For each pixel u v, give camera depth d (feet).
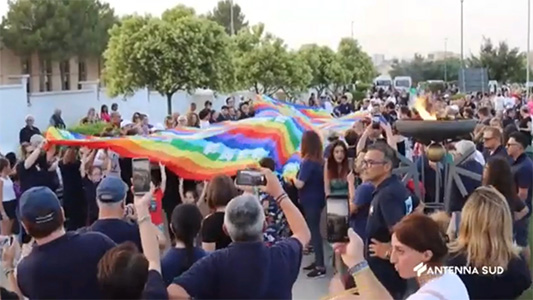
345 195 13.52
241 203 13.29
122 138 32.27
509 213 14.21
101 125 67.31
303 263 30.07
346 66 209.36
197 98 104.42
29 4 108.78
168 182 30.63
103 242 14.43
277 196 14.61
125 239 16.87
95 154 33.81
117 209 17.29
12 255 17.30
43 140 33.76
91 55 114.62
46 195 14.12
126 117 94.22
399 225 12.03
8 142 69.97
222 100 108.17
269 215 25.20
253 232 13.20
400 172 21.07
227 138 32.55
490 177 20.47
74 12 110.93
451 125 19.40
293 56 130.62
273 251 13.51
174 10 89.25
